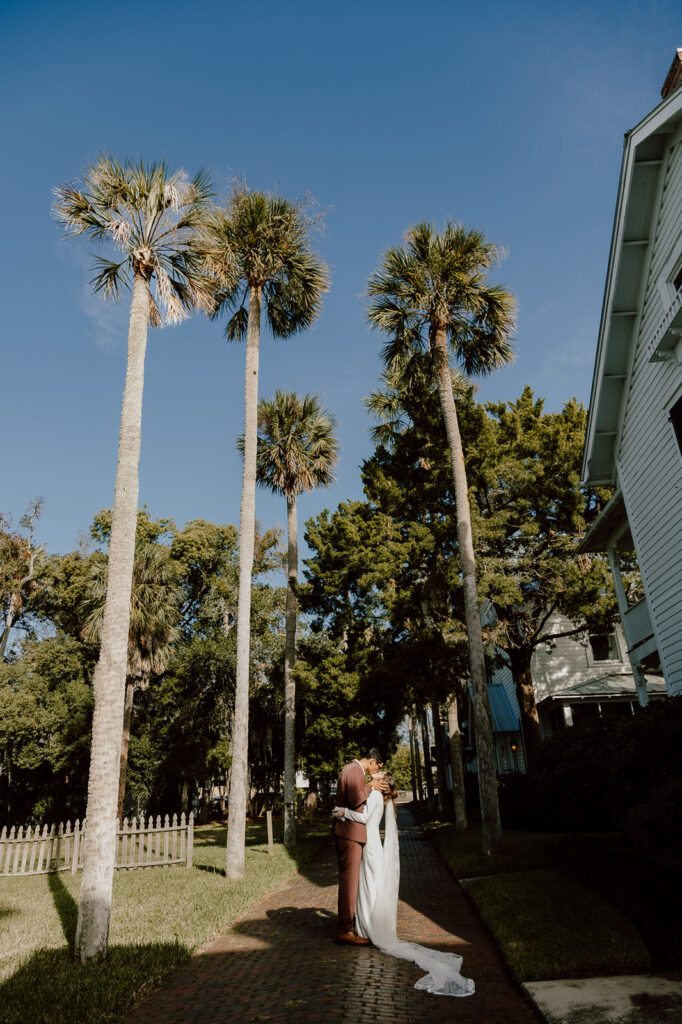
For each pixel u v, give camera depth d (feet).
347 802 21.40
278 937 21.94
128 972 17.78
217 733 104.12
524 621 67.31
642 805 19.75
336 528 66.54
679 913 17.87
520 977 15.49
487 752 41.93
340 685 64.69
